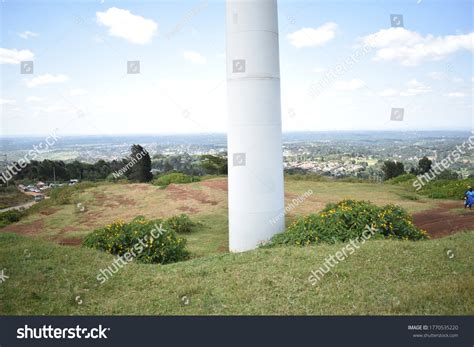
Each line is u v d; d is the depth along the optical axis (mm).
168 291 6230
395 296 5676
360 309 5395
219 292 6090
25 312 5633
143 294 6152
